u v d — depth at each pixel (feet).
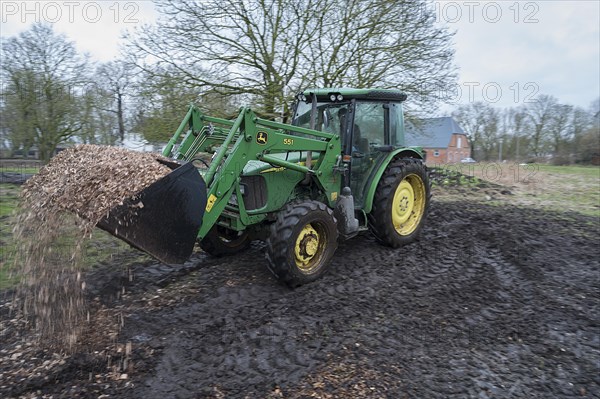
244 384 8.98
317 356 9.97
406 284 14.21
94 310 12.23
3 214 24.18
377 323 11.58
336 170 15.49
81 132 60.23
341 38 33.32
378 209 16.87
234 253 17.30
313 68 33.47
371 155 17.19
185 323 11.53
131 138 35.37
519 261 16.37
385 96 17.29
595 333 11.25
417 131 37.65
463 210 25.25
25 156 62.18
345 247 17.80
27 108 58.18
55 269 10.87
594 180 40.68
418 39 33.22
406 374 9.35
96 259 16.17
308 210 13.69
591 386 9.07
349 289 13.78
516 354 10.25
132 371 9.37
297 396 8.62
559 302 13.03
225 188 12.51
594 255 17.42
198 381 9.06
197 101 32.96
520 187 35.81
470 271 15.35
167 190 10.52
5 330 11.10
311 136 16.30
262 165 14.34
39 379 9.05
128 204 10.10
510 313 12.30
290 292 13.55
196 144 14.85
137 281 14.38
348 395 8.65
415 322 11.64
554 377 9.38
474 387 8.96
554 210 26.12
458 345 10.61
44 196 11.56
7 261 15.74
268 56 32.91
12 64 58.08
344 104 16.38
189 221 10.90
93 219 10.09
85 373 9.30
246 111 12.73
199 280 14.53
